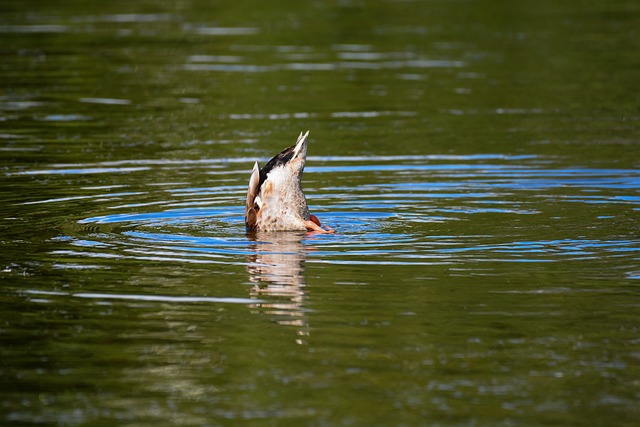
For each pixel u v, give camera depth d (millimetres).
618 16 62250
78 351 15648
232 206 25172
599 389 14156
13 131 35375
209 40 55250
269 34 57031
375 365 15016
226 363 15156
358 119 37438
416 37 55594
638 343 15711
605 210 24297
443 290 18203
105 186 27297
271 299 17891
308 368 14922
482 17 62812
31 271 19531
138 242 21672
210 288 18500
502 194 26188
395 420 13273
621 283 18500
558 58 48875
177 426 13180
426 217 23828
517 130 35125
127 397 14070
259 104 40344
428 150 32125
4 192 26531
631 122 36125
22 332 16422
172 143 33625
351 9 66812
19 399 14008
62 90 42938
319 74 46156
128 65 48406
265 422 13258
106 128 36000
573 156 30812
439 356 15297
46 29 58500
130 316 17094
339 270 19484
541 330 16250
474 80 44406
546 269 19422
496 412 13484
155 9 67500
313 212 24500
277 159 22891
